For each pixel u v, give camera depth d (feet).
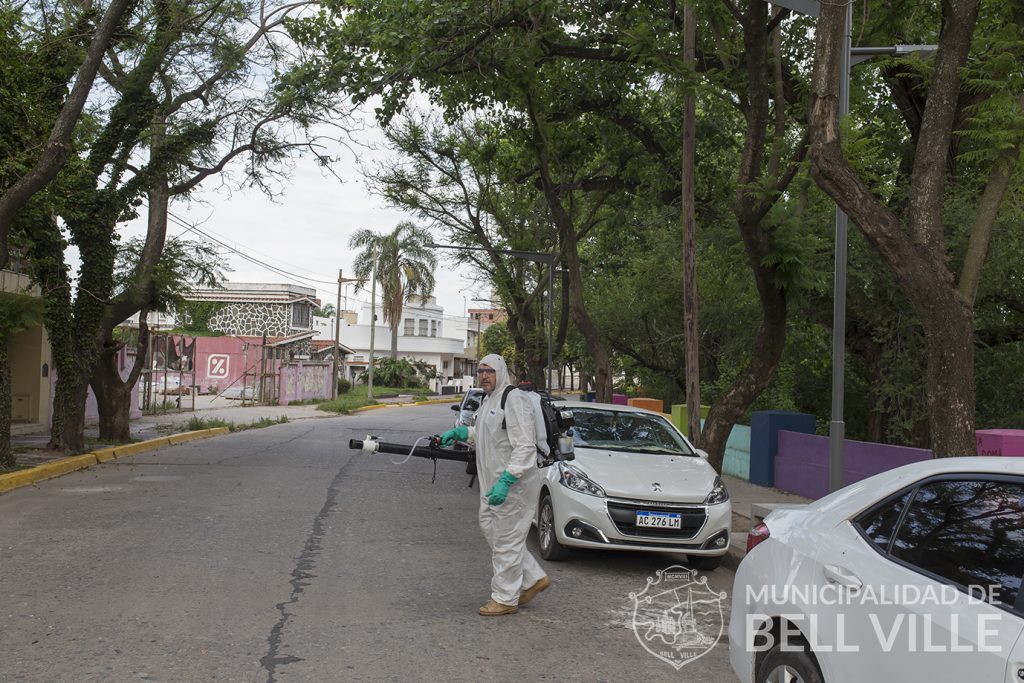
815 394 64.59
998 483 10.75
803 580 12.52
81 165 49.44
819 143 23.16
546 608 22.26
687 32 40.14
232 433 76.13
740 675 14.06
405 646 18.56
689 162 40.09
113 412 57.72
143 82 49.49
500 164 77.51
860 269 43.86
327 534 30.40
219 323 174.60
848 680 11.17
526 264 100.12
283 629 19.38
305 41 51.88
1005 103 23.54
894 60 34.65
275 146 56.54
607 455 29.35
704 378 83.25
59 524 30.83
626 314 79.66
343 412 121.70
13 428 59.11
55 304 48.73
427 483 45.44
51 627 19.07
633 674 17.49
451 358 273.13
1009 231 38.70
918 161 23.58
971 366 22.44
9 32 42.19
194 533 29.76
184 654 17.51
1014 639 9.04
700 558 27.94
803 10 29.94
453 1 45.73
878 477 12.89
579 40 51.34
